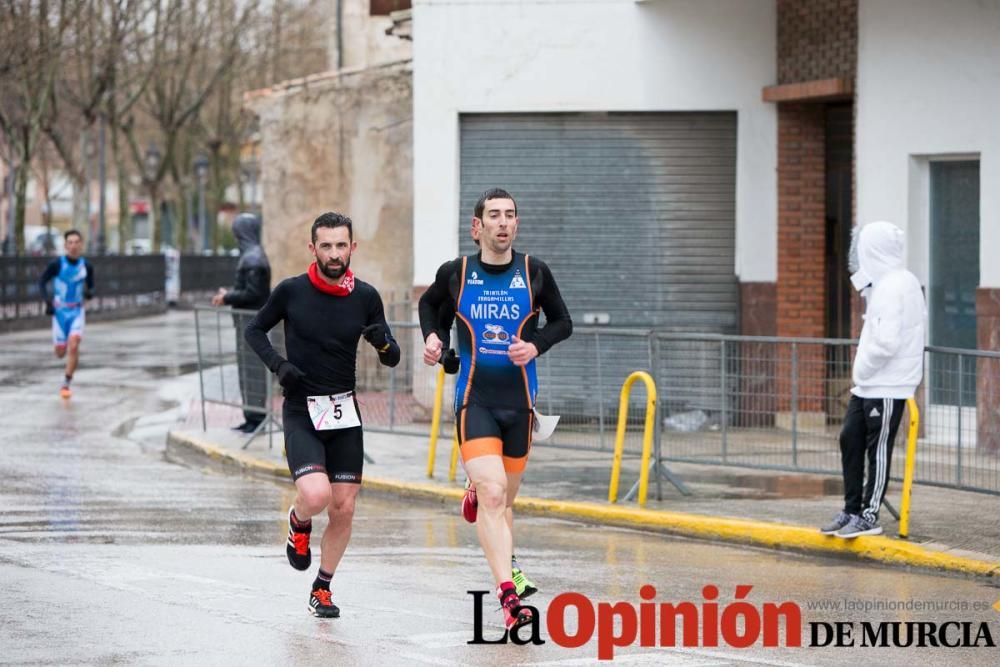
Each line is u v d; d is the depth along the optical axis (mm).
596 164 38406
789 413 26984
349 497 18156
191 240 172875
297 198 48125
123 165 118000
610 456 33312
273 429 37344
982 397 24656
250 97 48562
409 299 46844
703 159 38156
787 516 25531
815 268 37750
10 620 17766
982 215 31984
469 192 38812
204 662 15875
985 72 31828
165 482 30469
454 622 18125
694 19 37625
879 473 23047
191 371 56875
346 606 18938
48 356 62281
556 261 38531
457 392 18547
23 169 91938
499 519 17828
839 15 35469
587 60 37969
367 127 47156
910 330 22859
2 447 35469
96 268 97812
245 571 21188
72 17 83688
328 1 120812
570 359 29828
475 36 38312
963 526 24578
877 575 22031
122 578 20422
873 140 33969
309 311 17906
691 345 27938
